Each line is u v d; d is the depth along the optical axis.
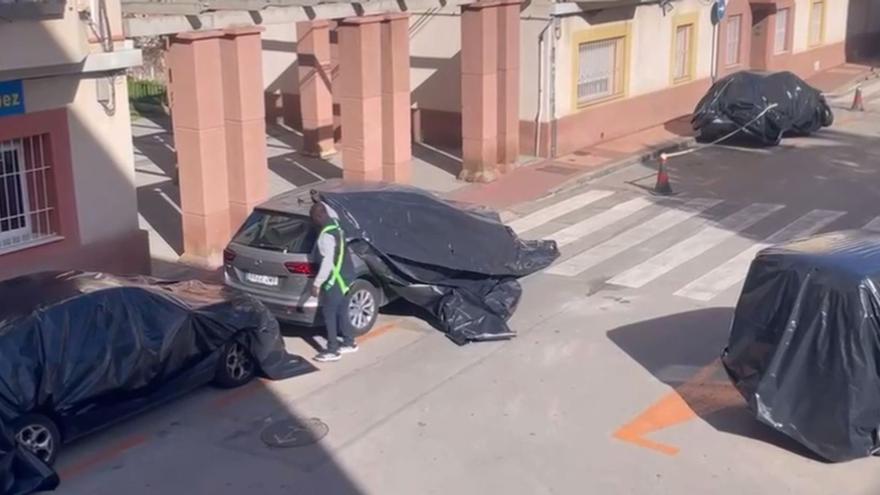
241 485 9.58
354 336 12.99
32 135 13.36
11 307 10.08
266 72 27.00
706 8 28.95
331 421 10.85
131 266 14.83
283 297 12.81
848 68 37.38
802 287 9.88
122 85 14.35
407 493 9.38
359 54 18.14
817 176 21.50
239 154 16.05
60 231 13.88
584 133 24.36
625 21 25.27
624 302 14.25
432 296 13.45
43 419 9.72
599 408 11.02
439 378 11.89
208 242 15.83
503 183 21.16
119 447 10.34
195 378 11.12
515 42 21.50
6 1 12.47
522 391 11.50
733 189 20.52
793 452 9.96
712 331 13.12
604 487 9.41
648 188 20.75
